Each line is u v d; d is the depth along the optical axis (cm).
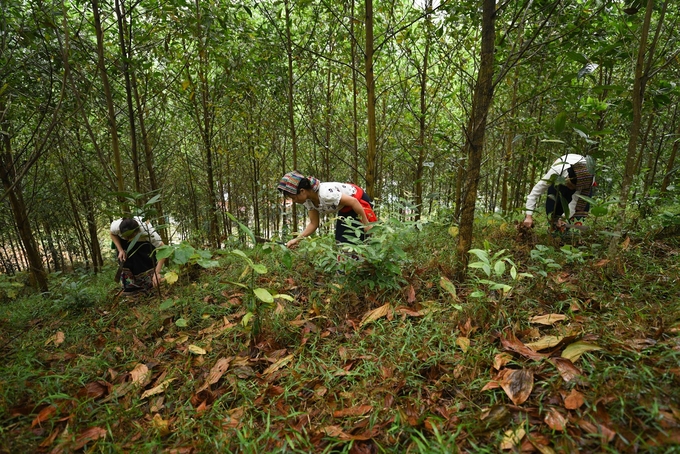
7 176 545
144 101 552
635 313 198
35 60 394
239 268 399
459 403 161
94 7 329
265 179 1077
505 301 238
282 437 160
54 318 326
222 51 483
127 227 341
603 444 122
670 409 127
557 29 325
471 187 259
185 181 1205
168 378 212
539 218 500
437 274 296
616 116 412
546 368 169
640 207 364
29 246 589
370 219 331
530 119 389
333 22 499
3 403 185
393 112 663
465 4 369
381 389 176
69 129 546
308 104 697
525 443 133
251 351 232
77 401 189
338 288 283
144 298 353
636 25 312
